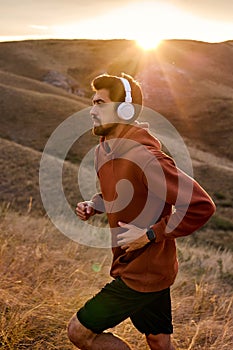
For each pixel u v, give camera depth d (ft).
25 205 77.82
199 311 15.16
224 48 378.53
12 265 15.06
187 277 19.61
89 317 9.02
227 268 22.95
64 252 19.57
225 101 251.19
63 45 372.38
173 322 14.28
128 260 9.23
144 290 9.12
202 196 8.44
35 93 201.05
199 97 268.00
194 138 214.28
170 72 308.19
